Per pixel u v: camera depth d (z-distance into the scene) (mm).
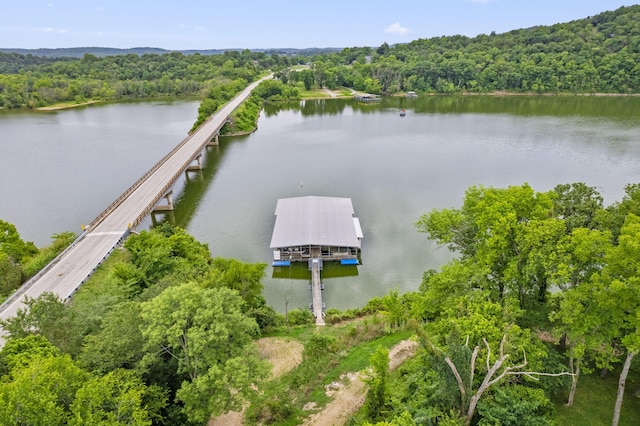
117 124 152375
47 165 100125
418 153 104375
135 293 39938
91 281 45781
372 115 161000
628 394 27703
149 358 25594
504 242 29688
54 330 27156
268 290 52000
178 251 49375
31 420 18438
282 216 65250
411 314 39438
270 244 57750
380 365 27109
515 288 30781
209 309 26203
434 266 55500
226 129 134375
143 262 44188
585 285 23703
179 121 157375
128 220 61156
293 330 42719
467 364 24547
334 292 51062
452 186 81250
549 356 27703
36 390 19156
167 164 86500
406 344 37688
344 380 33656
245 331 28562
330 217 63938
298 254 57000
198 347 24312
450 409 24266
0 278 45281
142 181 76062
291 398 31875
